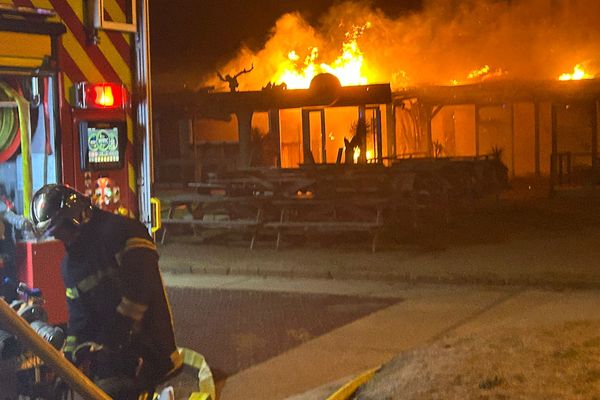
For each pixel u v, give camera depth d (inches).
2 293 193.6
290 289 418.9
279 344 307.4
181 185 1008.9
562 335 224.4
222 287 426.9
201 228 609.3
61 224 164.1
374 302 381.4
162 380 170.9
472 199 759.7
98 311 168.7
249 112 973.8
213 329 332.8
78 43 209.0
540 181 1037.2
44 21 194.5
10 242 196.9
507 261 462.6
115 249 166.7
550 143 1226.6
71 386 131.1
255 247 547.8
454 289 408.5
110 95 209.0
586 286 398.0
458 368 206.2
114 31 215.9
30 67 193.5
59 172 203.2
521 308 356.5
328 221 558.3
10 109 206.8
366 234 557.0
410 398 193.5
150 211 221.9
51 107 202.2
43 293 191.6
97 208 172.6
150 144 222.4
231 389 255.3
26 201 198.2
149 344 168.2
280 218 569.3
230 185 605.6
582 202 781.9
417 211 601.9
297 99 946.7
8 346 164.9
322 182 575.2
